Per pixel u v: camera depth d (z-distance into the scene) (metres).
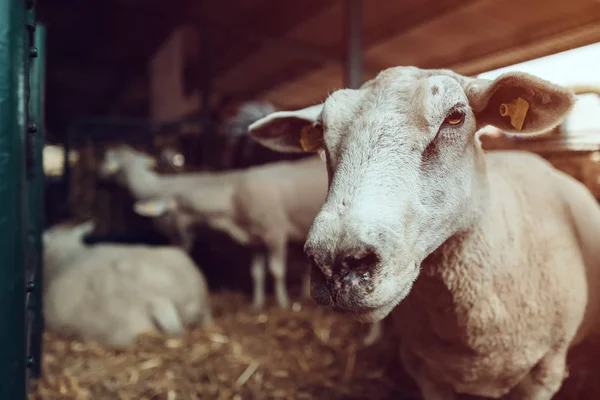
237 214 1.53
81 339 1.09
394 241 0.43
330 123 0.52
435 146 0.49
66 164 2.13
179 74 2.89
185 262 1.30
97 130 2.25
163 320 1.11
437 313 0.60
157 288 1.16
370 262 0.42
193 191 1.60
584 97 1.03
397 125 0.48
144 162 1.76
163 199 1.65
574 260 0.64
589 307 0.68
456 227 0.53
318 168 1.52
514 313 0.59
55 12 2.99
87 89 4.80
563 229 0.66
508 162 0.73
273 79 3.78
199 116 3.37
